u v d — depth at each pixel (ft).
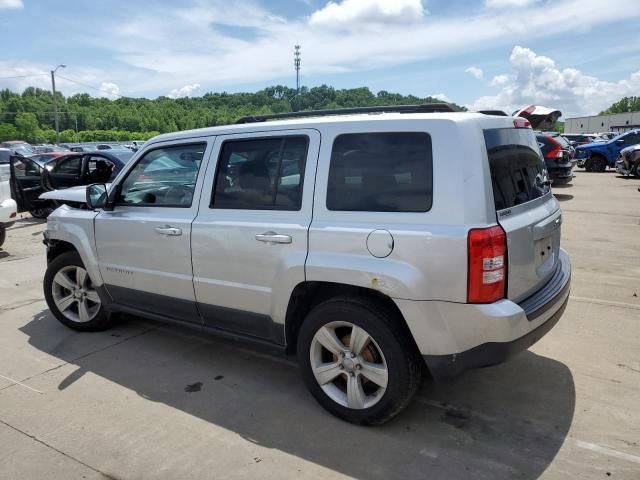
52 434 10.59
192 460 9.66
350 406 10.67
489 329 9.11
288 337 11.52
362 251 9.91
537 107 46.14
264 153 11.64
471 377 12.71
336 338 10.78
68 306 16.65
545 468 9.21
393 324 9.94
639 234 28.86
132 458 9.75
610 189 50.80
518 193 10.37
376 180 10.07
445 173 9.34
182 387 12.60
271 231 11.10
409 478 9.02
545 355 13.82
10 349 15.14
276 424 10.84
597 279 20.54
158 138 13.85
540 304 10.04
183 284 12.94
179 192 13.19
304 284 10.84
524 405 11.37
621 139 72.54
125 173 14.42
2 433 10.66
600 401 11.44
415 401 11.65
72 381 13.00
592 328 15.56
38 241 32.40
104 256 14.87
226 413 11.33
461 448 9.86
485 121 9.92
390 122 10.08
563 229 30.66
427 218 9.41
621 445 9.84
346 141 10.51
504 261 9.26
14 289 21.59
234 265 11.82
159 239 13.23
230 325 12.56
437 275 9.21
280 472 9.26
